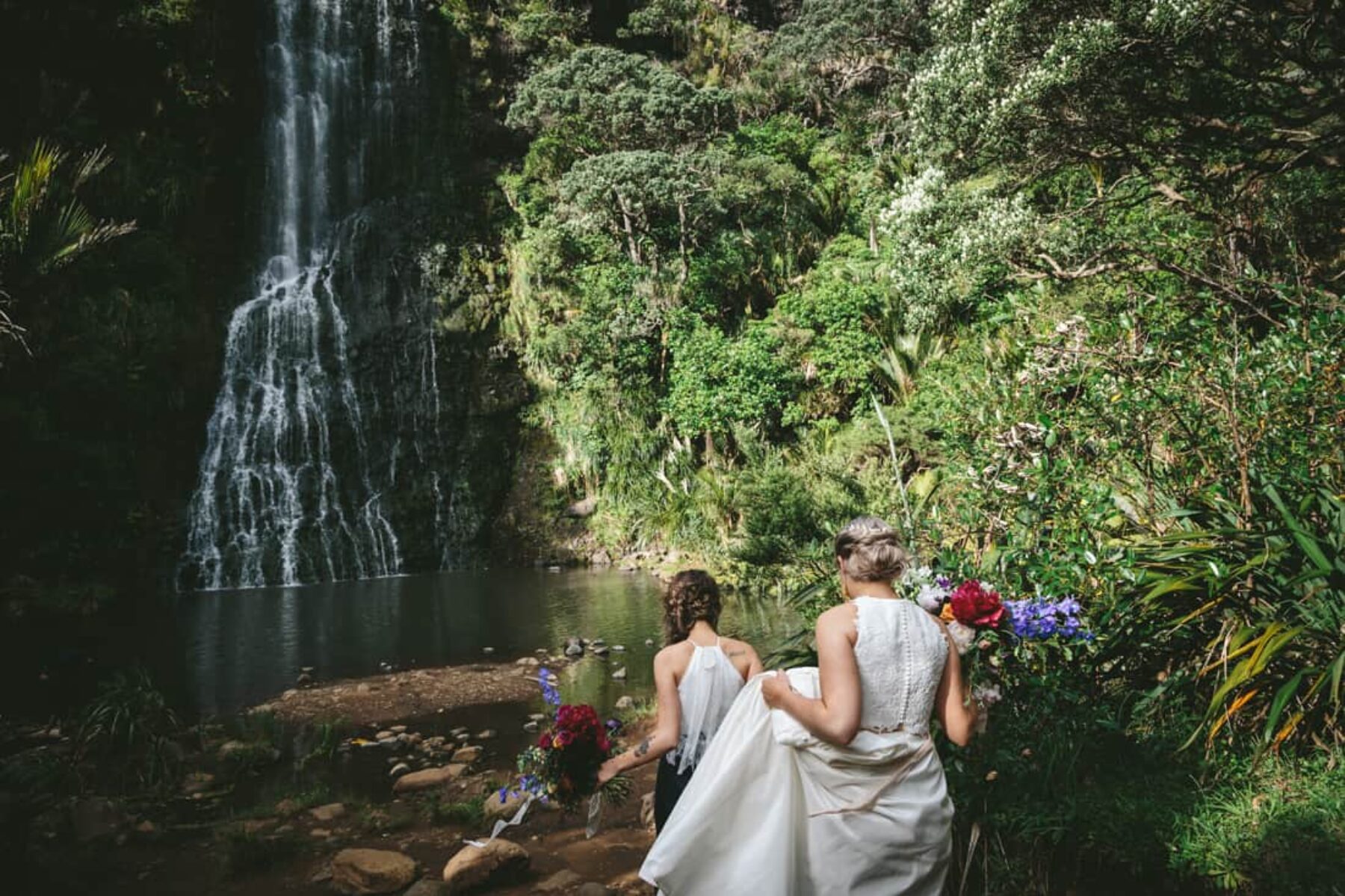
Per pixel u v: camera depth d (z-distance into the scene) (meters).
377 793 5.71
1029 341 5.48
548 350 22.62
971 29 11.14
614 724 2.96
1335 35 9.10
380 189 24.23
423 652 10.30
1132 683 3.76
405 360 22.03
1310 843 2.68
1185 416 4.32
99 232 9.19
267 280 21.72
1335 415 4.07
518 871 4.23
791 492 12.84
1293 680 3.12
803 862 2.34
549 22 26.19
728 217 25.20
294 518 19.61
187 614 13.59
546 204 24.48
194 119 20.66
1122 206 12.04
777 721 2.38
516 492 21.83
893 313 19.84
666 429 21.61
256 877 4.39
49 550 14.90
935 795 2.32
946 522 4.68
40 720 7.42
